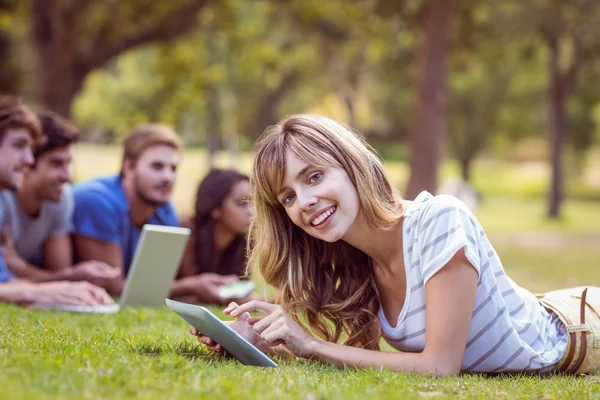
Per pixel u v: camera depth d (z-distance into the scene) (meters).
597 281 13.29
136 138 6.80
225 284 6.61
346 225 3.66
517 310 3.88
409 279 3.72
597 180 54.69
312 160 3.60
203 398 2.70
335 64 34.19
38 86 18.47
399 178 49.12
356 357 3.63
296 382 3.11
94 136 66.25
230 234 7.07
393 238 3.76
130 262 7.01
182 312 3.62
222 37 25.52
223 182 6.89
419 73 18.98
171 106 24.14
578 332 3.94
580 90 32.94
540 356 3.84
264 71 26.67
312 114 3.75
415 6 18.84
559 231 27.48
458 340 3.58
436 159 18.92
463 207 3.72
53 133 6.29
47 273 6.30
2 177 5.75
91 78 34.44
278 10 24.19
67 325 4.69
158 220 7.05
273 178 3.67
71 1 18.03
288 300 4.04
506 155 64.88
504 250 19.83
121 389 2.76
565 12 23.89
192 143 64.69
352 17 20.70
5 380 2.71
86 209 6.80
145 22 19.22
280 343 3.76
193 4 19.22
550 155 32.88
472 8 20.84
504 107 40.41
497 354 3.78
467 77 38.16
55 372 2.88
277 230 3.95
